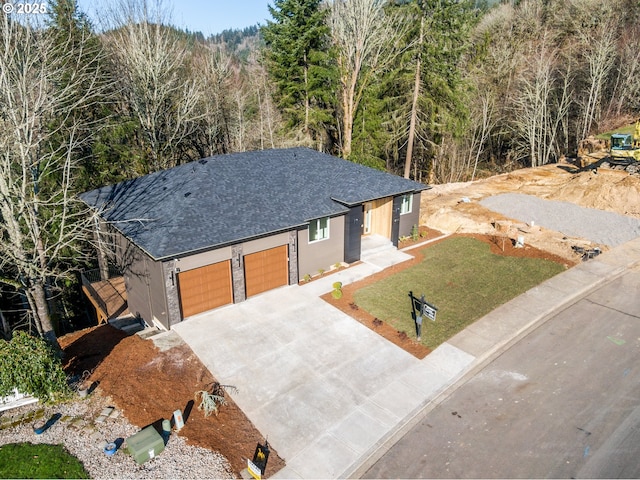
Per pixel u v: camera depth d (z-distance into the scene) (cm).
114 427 1088
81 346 1477
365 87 3431
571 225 2350
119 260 1800
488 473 974
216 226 1590
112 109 2841
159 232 1517
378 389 1231
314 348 1408
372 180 2144
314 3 3494
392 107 3447
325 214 1819
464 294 1733
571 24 4700
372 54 3431
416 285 1811
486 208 2614
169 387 1229
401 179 2228
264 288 1756
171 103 3125
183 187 1775
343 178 2123
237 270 1634
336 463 1001
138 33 2839
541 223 2398
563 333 1488
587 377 1276
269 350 1398
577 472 973
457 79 3177
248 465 962
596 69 4078
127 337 1517
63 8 2445
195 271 1549
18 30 1530
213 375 1283
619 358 1355
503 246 2156
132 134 2842
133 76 2780
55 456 1002
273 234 1694
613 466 985
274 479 961
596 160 3195
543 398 1197
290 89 3644
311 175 2097
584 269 1916
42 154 1903
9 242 1823
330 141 4062
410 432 1089
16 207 1650
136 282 1697
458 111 3259
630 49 4222
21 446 1030
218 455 1013
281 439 1066
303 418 1128
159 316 1575
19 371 1100
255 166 2034
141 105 2842
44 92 1509
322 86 3591
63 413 1137
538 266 1955
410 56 3080
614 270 1902
